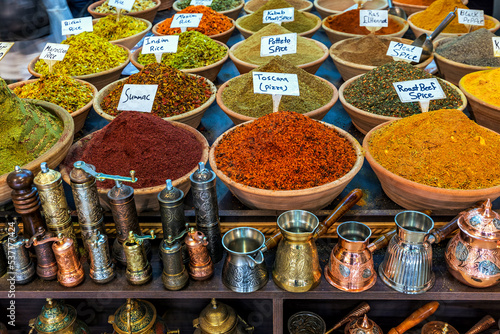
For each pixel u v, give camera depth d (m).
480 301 1.77
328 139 1.54
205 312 1.57
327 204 1.54
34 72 2.48
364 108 1.90
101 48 2.55
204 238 1.30
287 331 1.87
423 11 3.18
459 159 1.46
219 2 3.60
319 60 2.31
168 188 1.30
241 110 1.90
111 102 2.00
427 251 1.26
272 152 1.46
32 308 1.88
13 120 1.54
